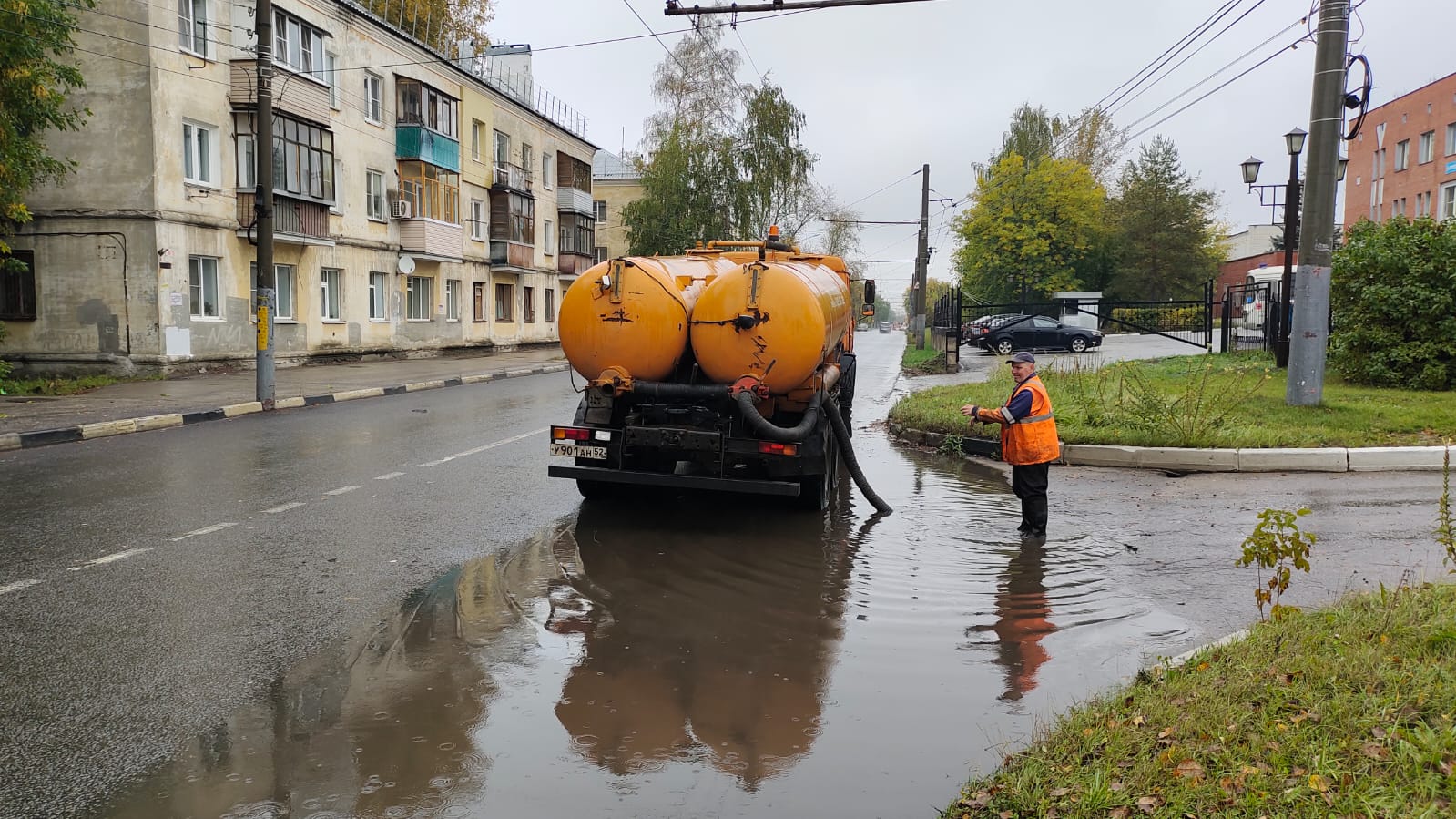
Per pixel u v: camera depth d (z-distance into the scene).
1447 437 10.23
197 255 22.39
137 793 3.55
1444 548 6.70
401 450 12.04
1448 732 3.34
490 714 4.27
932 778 3.72
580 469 8.02
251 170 23.84
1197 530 7.64
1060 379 15.88
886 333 106.00
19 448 12.03
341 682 4.61
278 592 6.03
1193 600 5.87
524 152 41.16
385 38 30.20
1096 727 3.82
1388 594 4.95
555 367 30.06
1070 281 54.44
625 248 61.12
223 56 23.06
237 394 18.17
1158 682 4.29
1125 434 11.05
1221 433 10.73
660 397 7.98
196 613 5.60
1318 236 12.04
